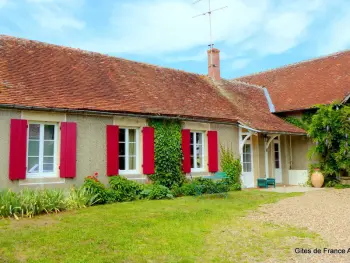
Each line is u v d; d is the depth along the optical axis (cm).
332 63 1795
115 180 1027
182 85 1507
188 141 1250
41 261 462
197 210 854
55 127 966
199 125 1299
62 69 1152
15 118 879
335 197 1100
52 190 881
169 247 536
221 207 907
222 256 500
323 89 1623
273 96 1831
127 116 1087
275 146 1688
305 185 1543
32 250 511
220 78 1802
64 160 948
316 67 1856
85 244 544
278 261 479
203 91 1555
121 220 723
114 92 1159
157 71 1523
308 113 1595
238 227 675
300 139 1628
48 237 580
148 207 895
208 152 1308
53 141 962
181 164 1220
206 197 1104
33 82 996
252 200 1044
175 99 1327
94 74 1222
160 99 1264
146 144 1127
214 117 1314
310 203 975
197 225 686
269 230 653
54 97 968
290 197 1111
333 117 1372
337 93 1523
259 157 1551
